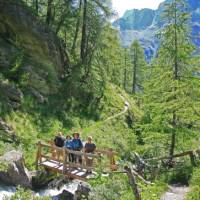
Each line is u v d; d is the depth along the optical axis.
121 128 42.41
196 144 24.95
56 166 21.59
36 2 45.34
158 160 22.59
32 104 31.64
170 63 24.98
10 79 31.55
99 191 14.84
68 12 44.78
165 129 25.05
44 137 28.59
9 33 35.91
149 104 25.00
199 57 24.75
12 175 20.03
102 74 48.19
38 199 12.71
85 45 47.62
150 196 16.66
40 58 38.19
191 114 23.58
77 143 22.09
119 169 19.25
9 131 25.41
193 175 19.05
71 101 39.12
